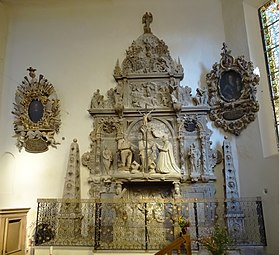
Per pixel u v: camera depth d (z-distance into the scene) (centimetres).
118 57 993
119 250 723
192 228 792
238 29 940
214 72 916
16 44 1021
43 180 900
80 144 920
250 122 853
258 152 817
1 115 951
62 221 810
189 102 914
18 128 930
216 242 525
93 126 921
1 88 971
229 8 977
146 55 969
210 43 972
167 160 838
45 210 841
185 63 964
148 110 908
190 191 845
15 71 997
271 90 866
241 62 887
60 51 1009
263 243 749
